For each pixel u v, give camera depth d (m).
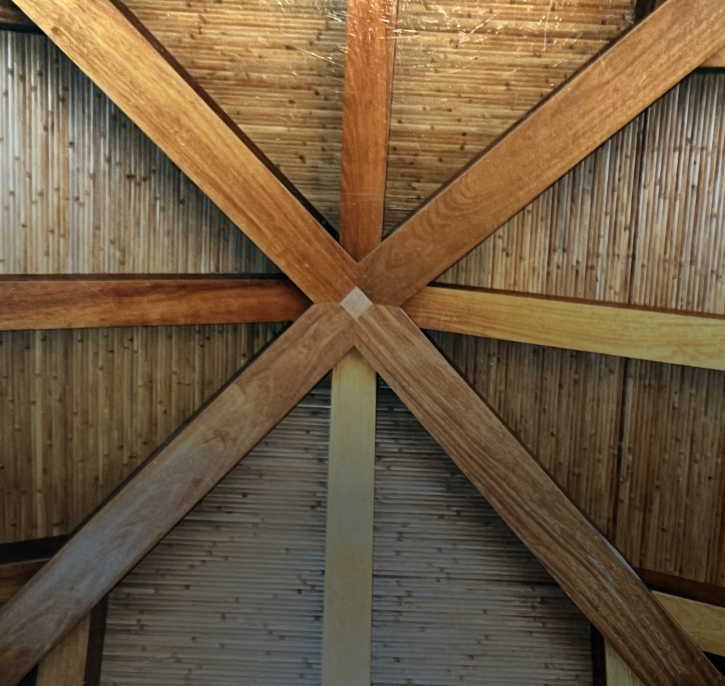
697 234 2.12
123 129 2.14
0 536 2.24
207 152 1.98
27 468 2.24
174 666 2.35
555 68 2.11
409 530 2.32
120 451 2.28
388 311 2.09
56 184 2.13
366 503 2.21
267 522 2.32
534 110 2.01
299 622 2.34
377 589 2.34
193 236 2.20
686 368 2.18
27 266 2.14
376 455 2.29
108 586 2.17
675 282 2.15
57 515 2.27
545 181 2.02
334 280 2.07
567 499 2.15
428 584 2.34
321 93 2.14
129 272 2.19
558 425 2.28
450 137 2.15
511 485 2.14
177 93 1.94
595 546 2.16
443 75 2.12
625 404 2.24
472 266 2.22
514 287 2.22
